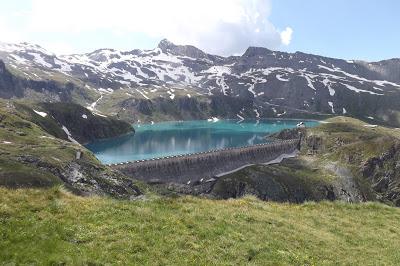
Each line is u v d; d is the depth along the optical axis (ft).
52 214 90.84
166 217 101.71
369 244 116.16
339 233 122.52
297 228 116.67
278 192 630.74
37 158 428.56
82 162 476.54
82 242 82.02
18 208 88.63
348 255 104.17
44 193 100.27
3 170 350.84
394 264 103.09
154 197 124.26
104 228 89.15
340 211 148.87
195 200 124.77
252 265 85.71
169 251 84.48
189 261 81.71
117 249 81.15
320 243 108.47
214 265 82.28
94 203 102.94
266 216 121.90
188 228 98.22
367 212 151.12
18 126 638.53
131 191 453.99
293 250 98.89
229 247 91.97
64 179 408.46
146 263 77.61
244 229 105.19
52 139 611.06
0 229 78.43
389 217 148.25
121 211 100.37
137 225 93.15
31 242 76.64
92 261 73.97
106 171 482.28
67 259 72.74
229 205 129.08
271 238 102.83
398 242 121.19
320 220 131.95
